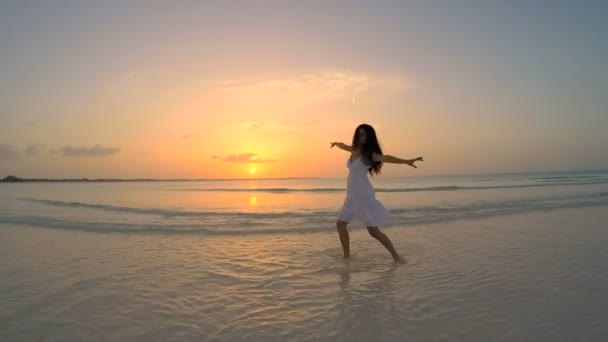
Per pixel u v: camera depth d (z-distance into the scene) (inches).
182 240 304.2
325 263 226.8
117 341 122.4
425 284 181.8
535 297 160.1
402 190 1035.3
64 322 138.6
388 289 175.0
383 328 130.8
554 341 118.5
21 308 153.3
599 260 223.5
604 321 133.1
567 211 464.8
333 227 362.6
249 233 334.0
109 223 394.6
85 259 239.3
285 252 258.4
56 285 184.5
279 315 144.5
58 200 742.5
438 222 389.7
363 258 238.7
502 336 122.6
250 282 188.7
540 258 230.8
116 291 174.9
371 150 227.1
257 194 993.5
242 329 131.6
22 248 273.9
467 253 248.4
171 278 196.1
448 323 134.2
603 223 370.3
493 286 176.7
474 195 791.7
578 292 165.5
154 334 127.8
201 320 140.1
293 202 695.1
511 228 348.2
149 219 430.6
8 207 578.2
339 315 143.7
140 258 241.8
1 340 123.4
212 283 187.2
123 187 1615.4
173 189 1354.6
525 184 1373.0
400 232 333.7
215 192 1099.9
